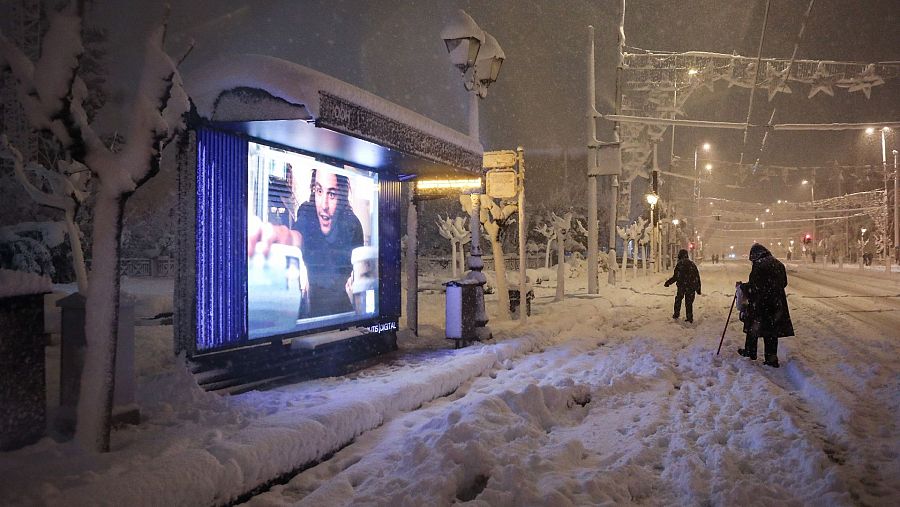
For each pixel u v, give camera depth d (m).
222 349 7.28
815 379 8.10
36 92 4.20
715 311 18.91
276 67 6.61
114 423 5.20
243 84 6.65
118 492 3.69
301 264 8.62
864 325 14.88
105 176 4.42
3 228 19.75
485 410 5.98
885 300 22.73
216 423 5.45
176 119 5.13
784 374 9.20
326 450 5.40
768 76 20.55
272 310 8.05
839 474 4.50
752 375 8.69
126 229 36.19
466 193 12.35
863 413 6.41
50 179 8.74
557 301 20.53
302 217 8.66
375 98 7.89
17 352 4.69
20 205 21.58
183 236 6.92
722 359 10.21
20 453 4.48
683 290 16.16
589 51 23.95
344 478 4.78
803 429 5.77
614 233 30.03
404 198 12.82
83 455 4.35
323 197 9.12
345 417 5.76
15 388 4.66
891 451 5.29
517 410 6.49
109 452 4.45
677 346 12.03
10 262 19.12
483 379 8.86
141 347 9.51
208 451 4.50
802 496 4.42
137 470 4.02
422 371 8.27
